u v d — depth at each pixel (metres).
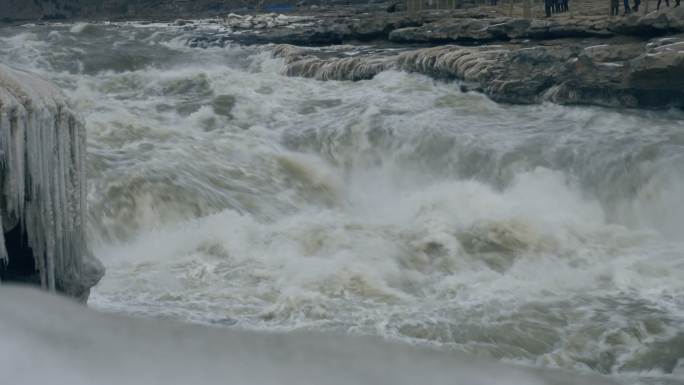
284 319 19.45
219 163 31.08
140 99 42.56
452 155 33.59
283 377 6.81
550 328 19.30
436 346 18.17
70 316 7.76
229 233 25.06
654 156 31.12
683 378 17.20
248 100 41.19
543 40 50.16
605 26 47.03
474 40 55.09
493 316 19.86
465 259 24.31
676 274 23.19
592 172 31.36
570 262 24.42
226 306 19.98
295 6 141.50
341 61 48.81
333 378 7.00
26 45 65.75
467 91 41.88
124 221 26.42
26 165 12.18
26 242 12.94
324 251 24.48
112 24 104.88
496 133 34.62
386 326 19.09
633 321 19.67
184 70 48.44
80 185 13.62
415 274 23.00
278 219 27.88
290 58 55.03
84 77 46.41
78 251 13.70
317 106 40.19
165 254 24.00
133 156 29.92
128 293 20.53
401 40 61.69
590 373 17.55
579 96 37.50
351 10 120.88
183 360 6.85
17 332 7.00
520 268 23.72
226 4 146.50
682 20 39.41
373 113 37.56
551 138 33.56
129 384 6.30
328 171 32.31
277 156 32.31
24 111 12.00
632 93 36.28
